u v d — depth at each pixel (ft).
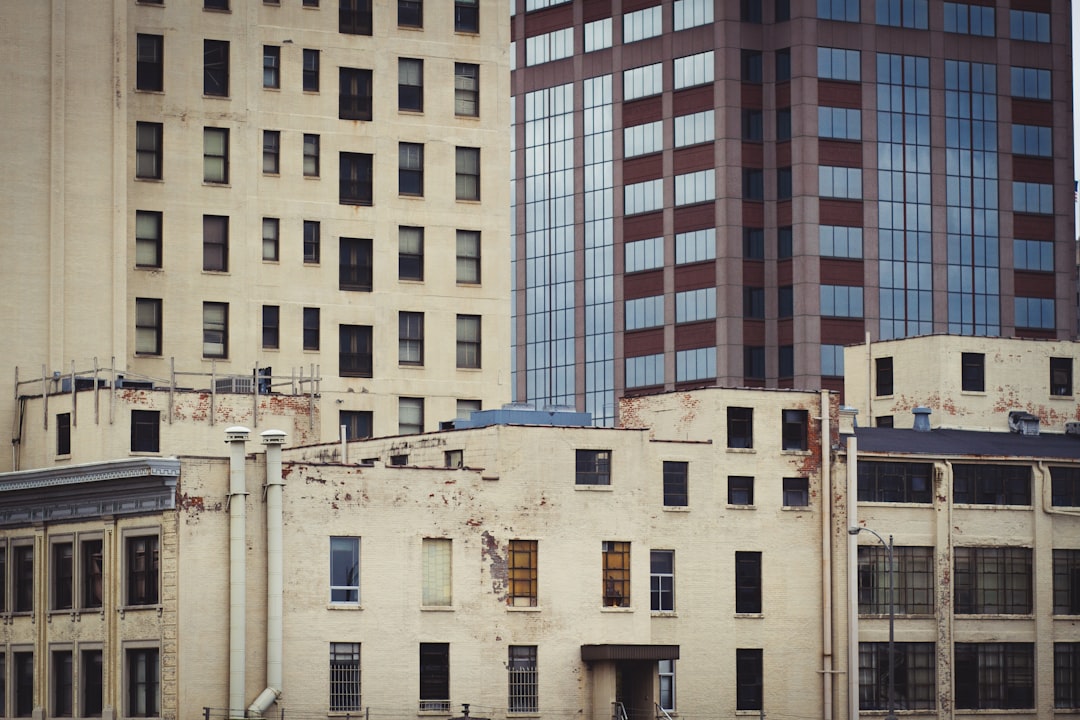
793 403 419.33
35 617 373.20
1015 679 431.43
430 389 476.13
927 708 421.59
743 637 408.26
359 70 478.18
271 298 465.06
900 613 422.00
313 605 360.07
